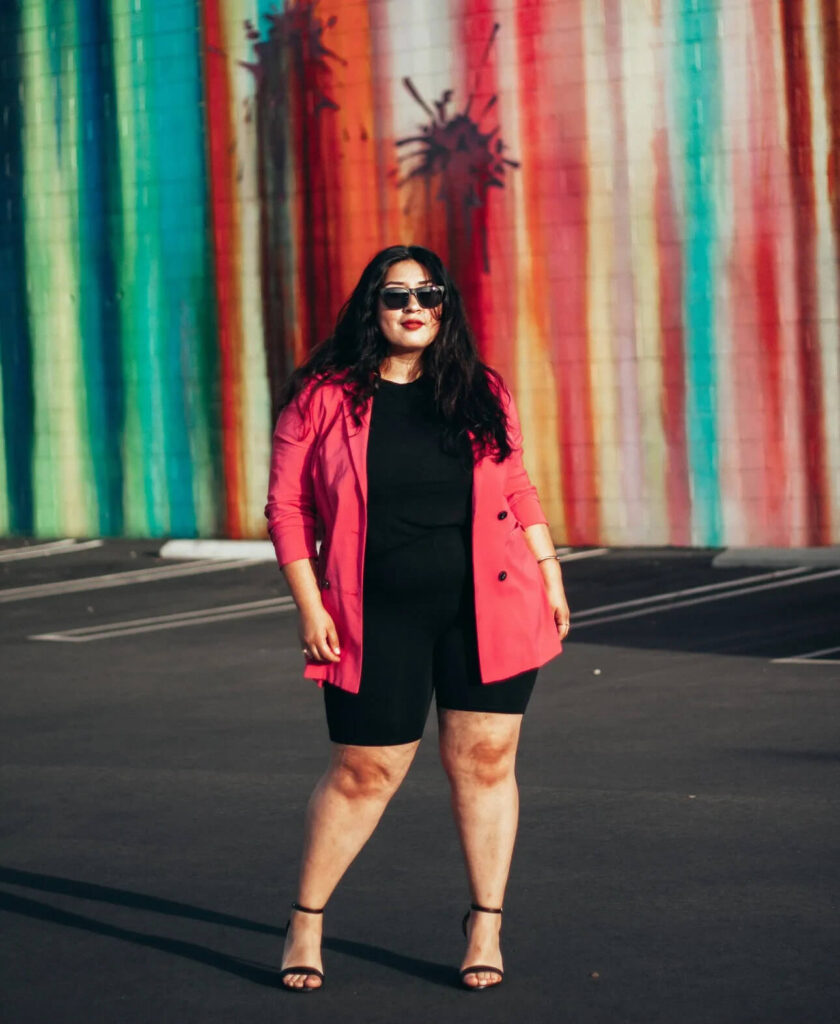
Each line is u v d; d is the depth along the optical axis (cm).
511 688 414
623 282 1748
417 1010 403
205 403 1988
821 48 1647
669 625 1137
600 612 1228
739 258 1695
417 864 538
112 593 1491
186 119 1970
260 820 609
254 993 420
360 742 410
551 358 1788
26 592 1536
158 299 2006
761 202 1681
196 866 548
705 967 429
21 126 2067
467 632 412
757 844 549
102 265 2036
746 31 1675
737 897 490
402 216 1859
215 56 1950
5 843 586
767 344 1688
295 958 421
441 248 1839
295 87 1908
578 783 648
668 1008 399
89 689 943
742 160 1688
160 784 675
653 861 532
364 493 403
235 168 1947
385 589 406
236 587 1491
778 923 464
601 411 1767
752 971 425
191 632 1191
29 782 687
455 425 405
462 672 413
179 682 958
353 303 416
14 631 1248
